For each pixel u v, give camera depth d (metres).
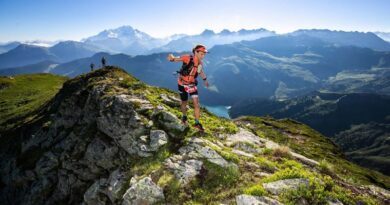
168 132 18.64
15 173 35.84
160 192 13.42
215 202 12.25
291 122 52.06
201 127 18.31
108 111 23.78
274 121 51.19
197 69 17.00
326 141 42.97
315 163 18.08
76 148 26.30
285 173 13.29
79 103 34.97
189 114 22.55
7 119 62.38
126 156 19.23
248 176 13.85
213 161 14.87
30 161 35.28
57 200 26.23
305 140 40.59
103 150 22.30
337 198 12.15
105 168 21.55
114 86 30.75
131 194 13.67
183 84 17.45
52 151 31.22
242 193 12.38
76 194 23.95
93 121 28.00
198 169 14.42
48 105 52.38
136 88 29.83
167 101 24.97
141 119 20.72
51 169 29.84
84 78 44.16
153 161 16.16
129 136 19.84
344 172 25.58
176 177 14.10
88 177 23.42
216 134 19.80
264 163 15.30
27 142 39.06
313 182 12.68
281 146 18.77
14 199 34.97
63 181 26.16
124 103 23.42
